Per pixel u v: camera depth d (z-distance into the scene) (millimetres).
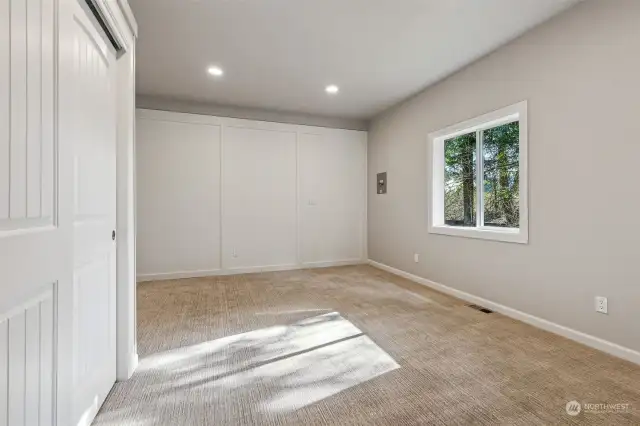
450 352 2254
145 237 4438
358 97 4422
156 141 4477
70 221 1214
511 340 2453
